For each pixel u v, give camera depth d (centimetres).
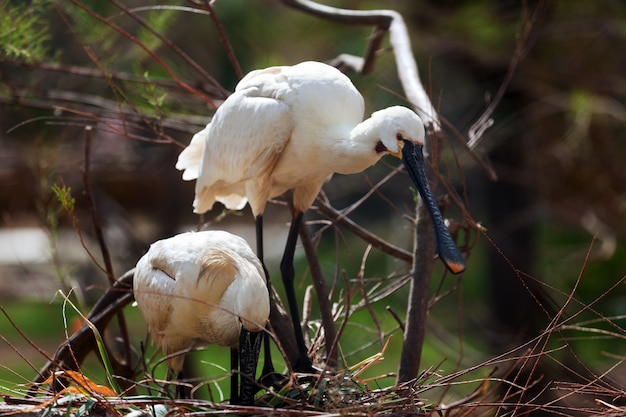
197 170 902
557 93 1556
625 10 1472
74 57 1280
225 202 908
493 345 1644
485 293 2011
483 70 1559
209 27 1460
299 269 2095
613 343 1647
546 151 1596
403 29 995
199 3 961
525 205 1728
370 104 1361
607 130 1548
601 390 694
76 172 1580
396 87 1434
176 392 798
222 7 1445
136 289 778
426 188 744
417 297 794
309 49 1463
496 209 1739
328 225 914
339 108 800
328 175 868
